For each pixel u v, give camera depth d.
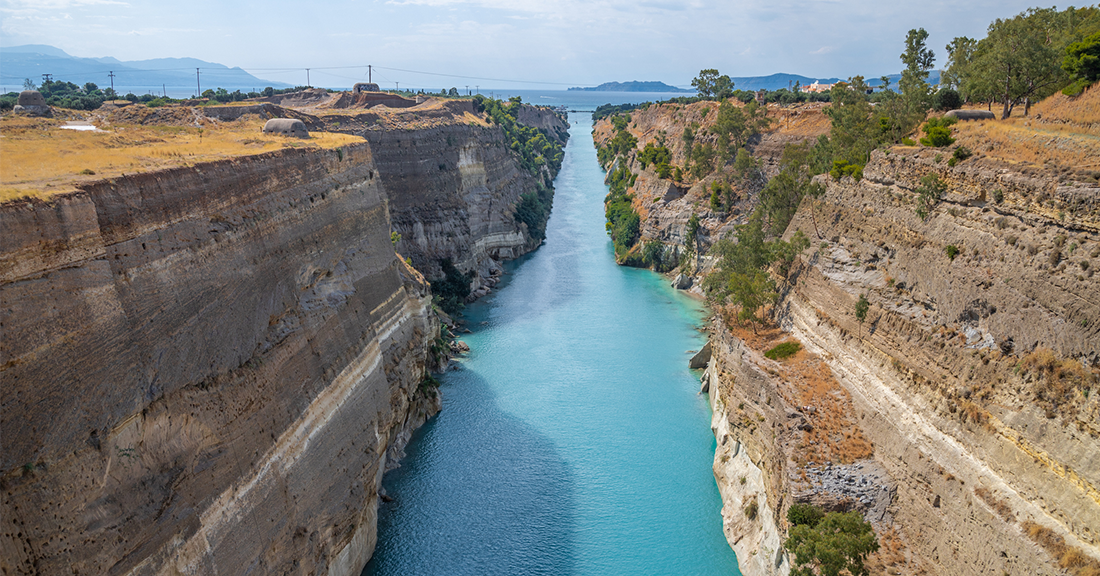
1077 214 30.86
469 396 64.88
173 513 25.45
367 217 50.56
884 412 39.41
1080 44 45.78
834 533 33.91
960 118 50.44
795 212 64.00
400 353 53.41
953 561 31.98
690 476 52.81
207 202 31.17
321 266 41.66
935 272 39.53
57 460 21.55
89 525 22.27
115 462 23.70
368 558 42.84
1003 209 35.78
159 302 26.88
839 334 46.03
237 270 32.59
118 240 25.23
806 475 38.34
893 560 34.19
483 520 47.34
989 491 31.12
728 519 46.47
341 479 38.31
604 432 58.75
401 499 49.31
